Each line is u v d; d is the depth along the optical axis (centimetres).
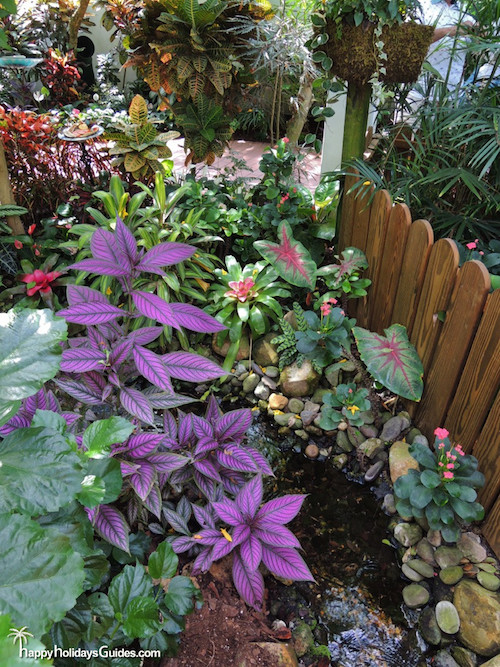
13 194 350
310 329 292
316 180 418
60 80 471
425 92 299
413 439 256
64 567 56
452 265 219
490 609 189
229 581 199
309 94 368
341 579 215
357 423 258
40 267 320
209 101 349
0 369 61
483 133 246
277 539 188
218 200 345
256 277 315
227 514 194
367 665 187
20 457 68
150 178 357
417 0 266
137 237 318
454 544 215
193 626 182
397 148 340
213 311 309
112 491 113
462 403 226
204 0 321
